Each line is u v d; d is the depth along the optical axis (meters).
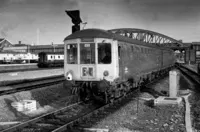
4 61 53.25
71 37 11.06
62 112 9.80
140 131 7.27
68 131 7.16
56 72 30.16
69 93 14.89
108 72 10.45
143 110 10.09
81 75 10.79
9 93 13.69
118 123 8.06
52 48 79.50
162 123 8.21
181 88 17.62
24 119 9.06
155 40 67.50
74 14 16.66
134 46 13.98
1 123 8.24
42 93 13.98
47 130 7.39
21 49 83.44
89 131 7.14
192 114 9.38
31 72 26.16
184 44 84.62
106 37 10.48
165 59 27.83
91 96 11.73
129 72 12.84
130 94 13.71
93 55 10.59
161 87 17.95
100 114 9.22
